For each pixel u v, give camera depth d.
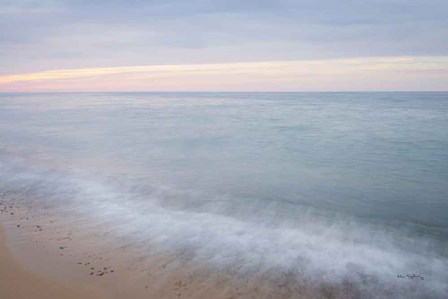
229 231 9.98
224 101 103.00
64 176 16.38
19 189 14.29
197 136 29.36
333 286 7.21
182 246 8.95
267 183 15.28
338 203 12.67
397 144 24.84
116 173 16.95
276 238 9.53
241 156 21.27
